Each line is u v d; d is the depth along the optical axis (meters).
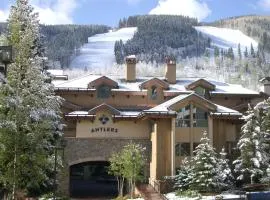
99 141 50.12
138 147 46.53
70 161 49.25
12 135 27.23
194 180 43.06
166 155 46.94
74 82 56.09
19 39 28.84
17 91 28.23
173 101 48.22
